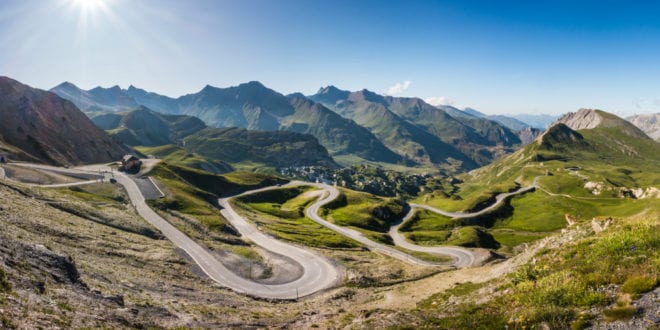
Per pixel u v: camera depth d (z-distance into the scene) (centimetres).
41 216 7819
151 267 7538
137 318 3625
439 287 7256
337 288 8888
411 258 14700
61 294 3369
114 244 8075
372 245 16650
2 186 9594
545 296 2348
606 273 2366
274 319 5172
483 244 19050
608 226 3784
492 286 3841
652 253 2422
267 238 13975
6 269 3231
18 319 2405
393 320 3206
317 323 4203
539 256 3881
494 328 2306
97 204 13338
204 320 4425
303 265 10525
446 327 2611
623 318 1791
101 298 3900
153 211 14438
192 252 10081
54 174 17400
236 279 8744
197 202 17725
